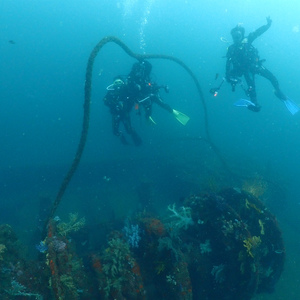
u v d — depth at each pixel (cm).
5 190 1138
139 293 405
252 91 803
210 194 526
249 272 458
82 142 517
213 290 504
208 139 1315
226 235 479
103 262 428
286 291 604
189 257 501
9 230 453
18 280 391
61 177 1166
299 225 871
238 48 805
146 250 466
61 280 370
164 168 1163
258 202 539
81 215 966
